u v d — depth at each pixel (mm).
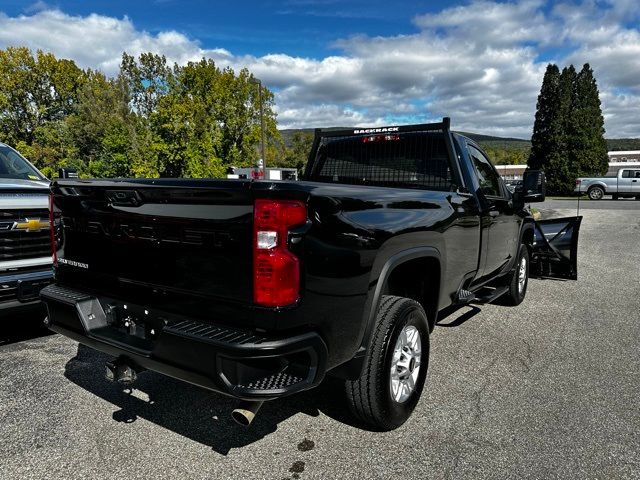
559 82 38281
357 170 4754
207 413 3174
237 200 2160
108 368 2602
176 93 47031
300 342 2166
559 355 4250
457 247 3676
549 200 30688
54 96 63312
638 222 16484
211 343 2111
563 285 7246
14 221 4223
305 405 3289
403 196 2932
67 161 54062
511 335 4816
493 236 4586
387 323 2764
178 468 2574
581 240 12242
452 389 3535
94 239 2818
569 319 5395
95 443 2805
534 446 2777
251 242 2135
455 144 4223
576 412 3186
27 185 4551
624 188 29125
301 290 2168
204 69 47156
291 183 2244
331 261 2303
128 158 42375
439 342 4598
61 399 3340
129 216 2578
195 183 2250
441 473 2529
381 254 2650
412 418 3109
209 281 2291
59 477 2484
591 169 37688
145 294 2590
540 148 39344
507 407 3256
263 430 2969
